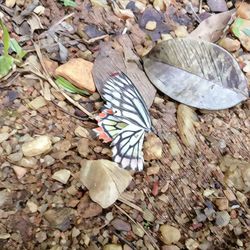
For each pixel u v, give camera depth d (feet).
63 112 0.61
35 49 0.65
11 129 0.58
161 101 0.65
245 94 0.66
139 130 0.61
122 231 0.56
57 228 0.54
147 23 0.72
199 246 0.57
